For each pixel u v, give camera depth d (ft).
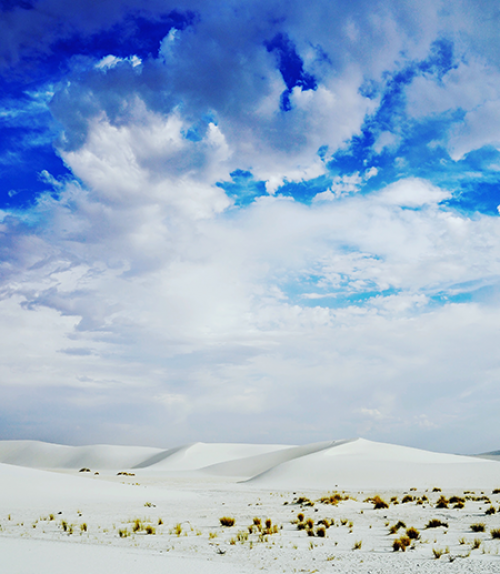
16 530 69.05
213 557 48.24
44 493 124.98
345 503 122.31
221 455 615.16
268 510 106.32
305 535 68.18
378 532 71.51
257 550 53.78
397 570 41.32
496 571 40.63
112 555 42.80
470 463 259.80
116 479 328.70
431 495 159.02
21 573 33.60
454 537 64.95
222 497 151.33
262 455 475.72
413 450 373.61
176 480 330.75
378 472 245.04
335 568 42.32
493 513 94.58
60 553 42.78
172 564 39.19
